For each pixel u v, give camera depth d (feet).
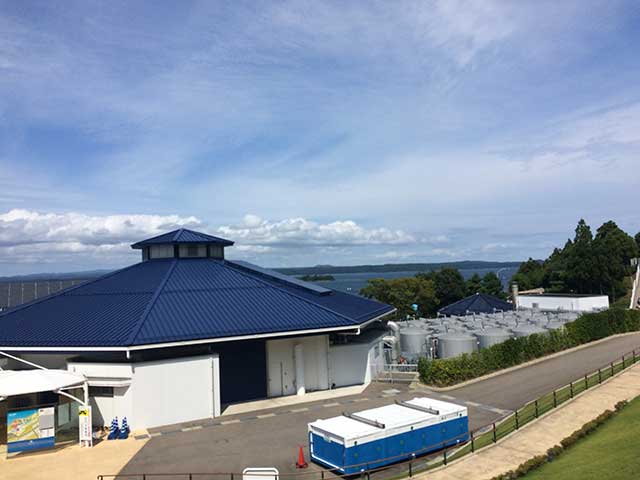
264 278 146.61
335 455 67.56
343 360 119.65
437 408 76.95
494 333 147.64
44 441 80.33
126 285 122.21
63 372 89.92
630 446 60.44
